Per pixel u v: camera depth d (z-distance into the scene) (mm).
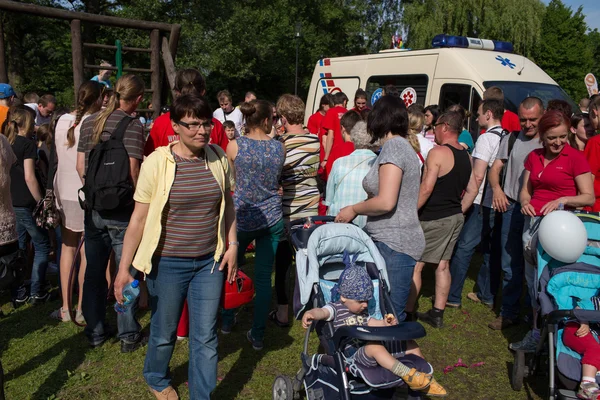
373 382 3119
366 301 3326
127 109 4289
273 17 29250
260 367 4371
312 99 11992
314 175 4832
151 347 3445
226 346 4707
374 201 3564
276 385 3777
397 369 3053
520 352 4059
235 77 28250
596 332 3627
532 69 9305
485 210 5566
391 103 3688
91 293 4469
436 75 9000
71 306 4797
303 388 4000
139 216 3193
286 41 30969
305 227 3955
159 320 3375
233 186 3541
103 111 4191
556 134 4203
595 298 3730
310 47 32406
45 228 5426
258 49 26734
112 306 5461
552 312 3551
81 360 4391
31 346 4605
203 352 3391
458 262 5594
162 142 4336
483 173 5277
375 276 3605
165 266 3271
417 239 3732
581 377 3418
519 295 5137
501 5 22469
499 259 5672
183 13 23391
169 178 3141
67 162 4742
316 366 3457
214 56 23328
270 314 5375
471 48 9438
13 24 24328
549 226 3785
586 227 3992
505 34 22859
